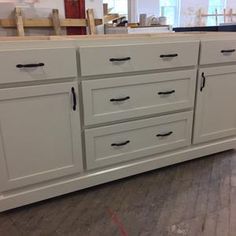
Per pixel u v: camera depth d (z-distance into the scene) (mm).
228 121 1888
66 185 1439
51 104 1274
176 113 1652
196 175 1677
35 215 1330
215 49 1636
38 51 1167
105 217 1306
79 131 1388
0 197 1302
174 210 1345
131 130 1530
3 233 1214
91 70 1312
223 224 1241
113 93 1408
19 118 1220
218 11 5020
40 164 1336
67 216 1320
